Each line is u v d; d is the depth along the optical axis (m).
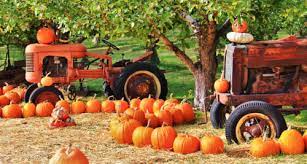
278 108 11.62
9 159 10.18
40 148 10.95
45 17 15.25
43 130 12.62
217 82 11.75
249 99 11.21
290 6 12.44
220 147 10.30
